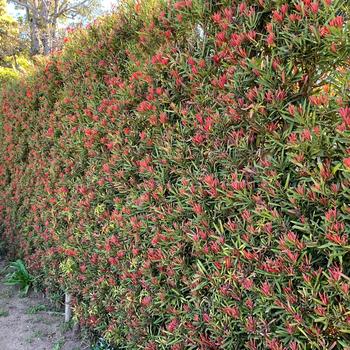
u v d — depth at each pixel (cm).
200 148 241
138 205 287
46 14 1542
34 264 512
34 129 513
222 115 227
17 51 1680
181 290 252
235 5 223
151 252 274
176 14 258
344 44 172
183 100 262
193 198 236
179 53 254
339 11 181
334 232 163
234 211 218
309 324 172
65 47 432
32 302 504
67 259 408
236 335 209
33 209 496
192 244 244
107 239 331
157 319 281
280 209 196
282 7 193
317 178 174
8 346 396
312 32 179
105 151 347
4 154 615
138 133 301
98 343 375
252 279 201
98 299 354
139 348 292
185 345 239
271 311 195
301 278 178
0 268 627
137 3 328
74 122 399
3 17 1664
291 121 189
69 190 414
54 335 417
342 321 160
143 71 288
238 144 211
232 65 220
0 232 668
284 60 197
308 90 193
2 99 630
